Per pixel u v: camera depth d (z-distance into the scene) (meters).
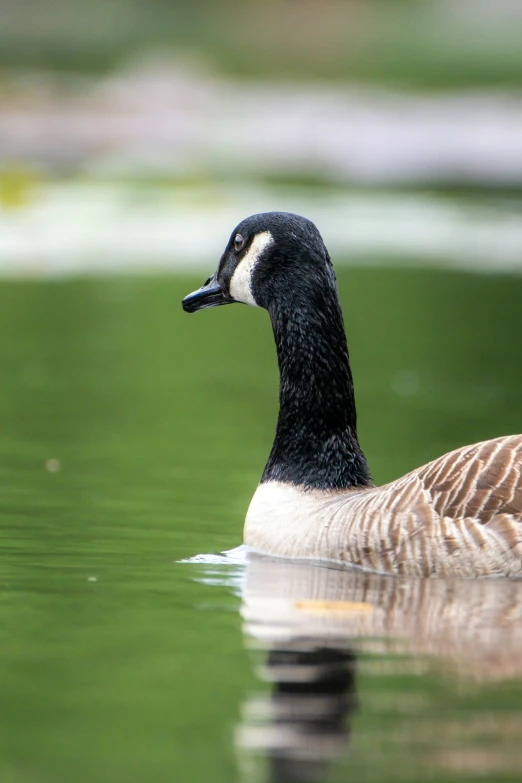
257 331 24.94
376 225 35.50
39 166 42.72
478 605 9.05
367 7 87.69
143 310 25.39
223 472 14.14
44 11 78.44
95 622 8.60
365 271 29.02
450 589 9.47
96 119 49.84
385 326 23.83
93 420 16.86
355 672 7.54
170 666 7.68
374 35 79.94
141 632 8.38
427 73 65.50
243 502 12.74
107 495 12.87
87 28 74.38
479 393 18.73
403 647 8.04
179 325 24.72
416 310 25.16
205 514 12.18
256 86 60.19
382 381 19.61
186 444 15.61
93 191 38.88
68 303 25.73
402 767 6.26
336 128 52.44
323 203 38.25
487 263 30.56
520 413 17.28
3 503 12.41
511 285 27.83
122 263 29.84
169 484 13.47
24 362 20.66
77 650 7.98
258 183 41.38
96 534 11.29
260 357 22.19
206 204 37.28
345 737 6.60
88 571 10.06
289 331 11.34
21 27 73.31
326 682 7.39
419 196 40.75
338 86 61.03
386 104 56.34
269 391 19.22
